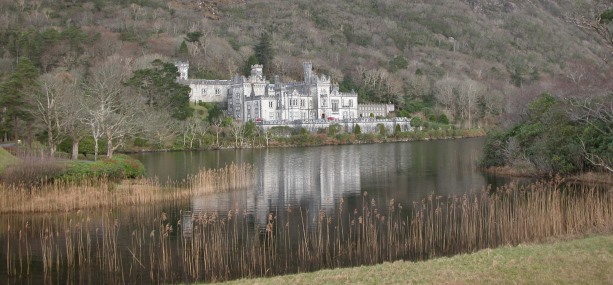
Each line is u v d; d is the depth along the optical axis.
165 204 62.09
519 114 104.75
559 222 46.19
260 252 42.16
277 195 68.69
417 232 48.34
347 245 44.78
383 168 99.44
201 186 70.94
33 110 101.38
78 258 41.47
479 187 72.69
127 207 60.25
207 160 121.00
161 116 147.88
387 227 50.66
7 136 122.88
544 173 78.69
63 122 97.88
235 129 169.38
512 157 85.50
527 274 28.86
